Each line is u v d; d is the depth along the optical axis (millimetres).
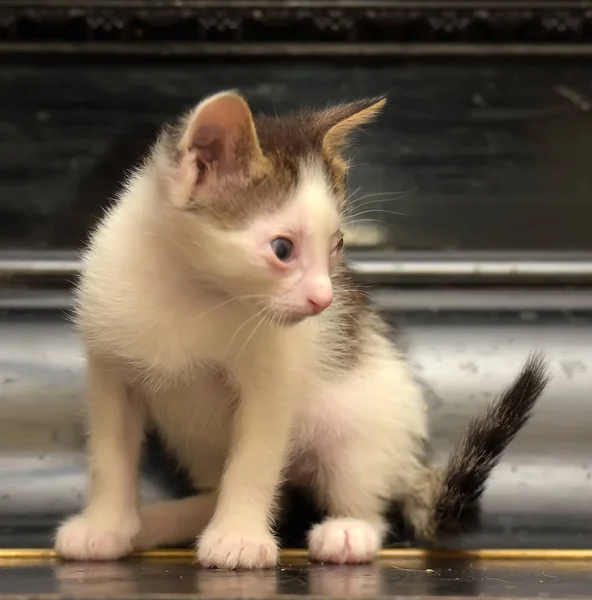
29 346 1024
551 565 900
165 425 946
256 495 899
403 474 958
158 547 922
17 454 979
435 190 1129
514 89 1126
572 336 1059
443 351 1049
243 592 810
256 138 875
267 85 1114
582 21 1104
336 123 916
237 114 870
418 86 1123
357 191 1087
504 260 1105
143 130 1108
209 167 877
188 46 1103
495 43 1116
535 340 1056
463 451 952
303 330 914
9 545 920
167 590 812
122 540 899
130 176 982
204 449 953
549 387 1021
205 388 921
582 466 991
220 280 879
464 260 1105
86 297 911
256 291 875
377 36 1110
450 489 946
